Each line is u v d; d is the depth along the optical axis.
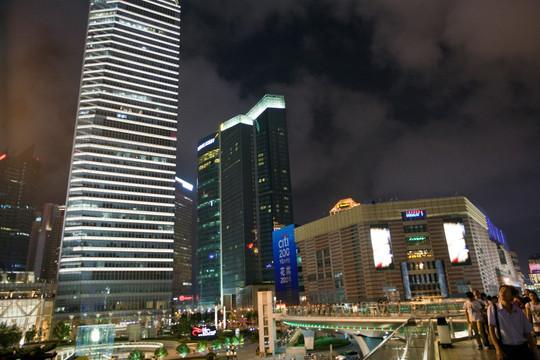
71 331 170.38
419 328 13.26
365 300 150.00
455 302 51.03
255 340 138.38
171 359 104.44
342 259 164.38
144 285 196.62
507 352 9.31
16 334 113.44
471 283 145.75
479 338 18.20
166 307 198.62
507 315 9.52
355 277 157.00
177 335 161.88
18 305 142.88
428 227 154.50
